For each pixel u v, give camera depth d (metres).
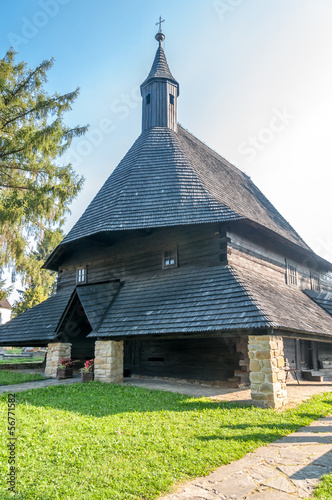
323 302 16.33
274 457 5.16
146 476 4.38
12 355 27.41
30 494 3.86
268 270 14.41
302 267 18.03
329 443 5.79
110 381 11.16
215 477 4.50
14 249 16.00
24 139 15.38
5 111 16.00
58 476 4.32
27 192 16.05
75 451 5.07
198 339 12.45
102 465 4.66
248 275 12.01
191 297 10.93
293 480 4.41
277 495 4.04
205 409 7.79
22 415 6.74
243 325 8.73
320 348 16.53
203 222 11.76
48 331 13.62
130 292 13.08
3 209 14.44
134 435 5.85
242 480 4.41
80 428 6.09
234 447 5.42
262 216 18.00
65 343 13.18
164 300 11.48
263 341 8.79
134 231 13.40
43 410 7.27
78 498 3.81
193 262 12.48
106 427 6.14
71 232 15.16
